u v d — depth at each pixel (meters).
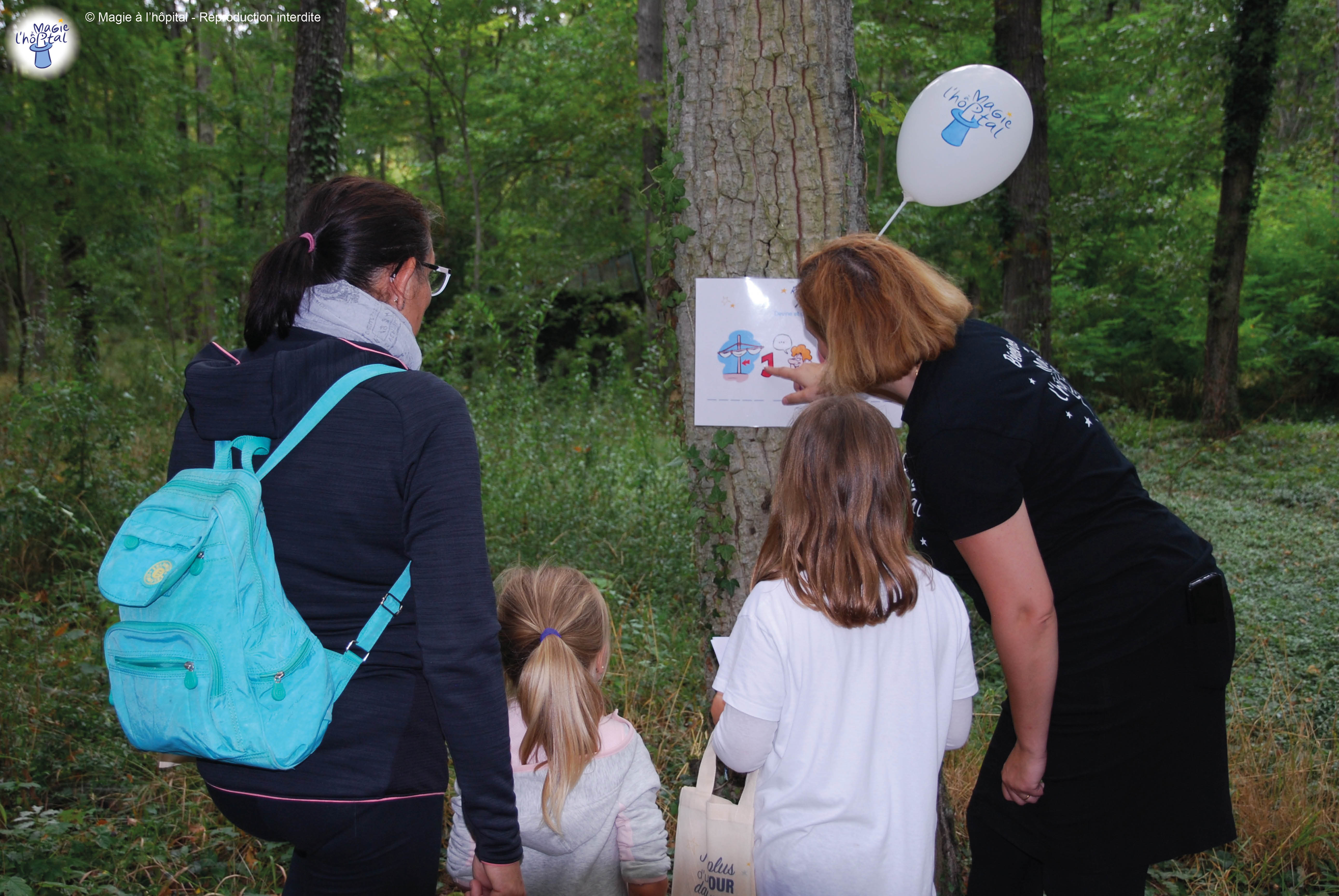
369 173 19.38
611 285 16.69
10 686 3.59
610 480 6.13
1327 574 6.12
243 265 15.55
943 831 2.35
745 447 2.31
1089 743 1.69
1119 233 16.12
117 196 11.10
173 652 1.22
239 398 1.35
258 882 2.68
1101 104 15.35
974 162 2.39
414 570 1.29
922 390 1.63
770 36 2.19
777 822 1.51
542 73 16.52
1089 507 1.65
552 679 1.78
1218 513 8.16
